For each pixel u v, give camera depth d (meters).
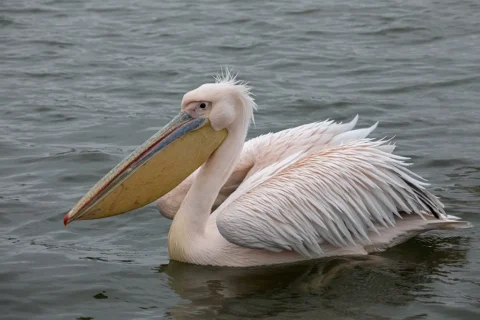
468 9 26.02
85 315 10.71
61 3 28.16
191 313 10.71
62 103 19.53
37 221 13.70
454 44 23.00
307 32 24.39
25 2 28.11
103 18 26.44
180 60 22.33
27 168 15.89
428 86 19.94
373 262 12.09
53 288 11.41
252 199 11.93
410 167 15.46
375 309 10.72
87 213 11.78
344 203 11.95
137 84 20.72
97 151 16.59
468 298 10.92
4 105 19.44
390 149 12.53
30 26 25.59
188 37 24.27
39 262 12.20
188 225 12.25
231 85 12.22
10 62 22.47
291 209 11.85
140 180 11.91
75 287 11.45
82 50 23.42
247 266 12.13
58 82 20.95
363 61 21.86
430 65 21.44
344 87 20.03
